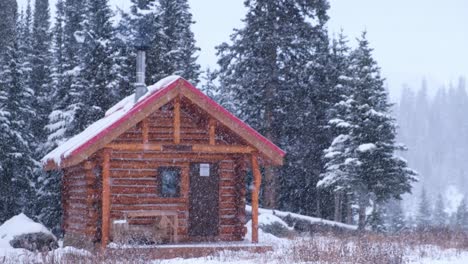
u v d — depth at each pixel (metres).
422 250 21.03
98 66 36.75
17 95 35.16
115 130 20.48
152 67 39.06
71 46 45.44
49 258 17.42
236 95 40.28
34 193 35.59
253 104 39.31
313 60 40.47
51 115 37.12
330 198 46.16
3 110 34.44
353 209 48.88
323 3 39.12
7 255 19.84
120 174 22.09
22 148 34.34
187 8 45.84
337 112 41.12
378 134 37.47
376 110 38.03
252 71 39.00
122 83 37.53
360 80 38.03
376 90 38.56
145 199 22.22
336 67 45.09
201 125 22.81
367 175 37.12
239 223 23.11
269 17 38.22
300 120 39.88
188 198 22.67
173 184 22.67
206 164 22.95
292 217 36.72
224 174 23.22
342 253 18.80
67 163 20.55
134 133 22.05
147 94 22.09
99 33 37.47
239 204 23.17
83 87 37.12
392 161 37.38
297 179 44.47
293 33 38.59
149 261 17.38
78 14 53.56
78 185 24.17
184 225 22.47
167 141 22.52
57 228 35.53
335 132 43.06
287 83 39.16
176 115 21.52
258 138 22.12
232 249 21.03
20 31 54.25
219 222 23.03
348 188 37.62
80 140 22.25
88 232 21.84
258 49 38.56
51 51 57.22
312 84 40.28
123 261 16.98
